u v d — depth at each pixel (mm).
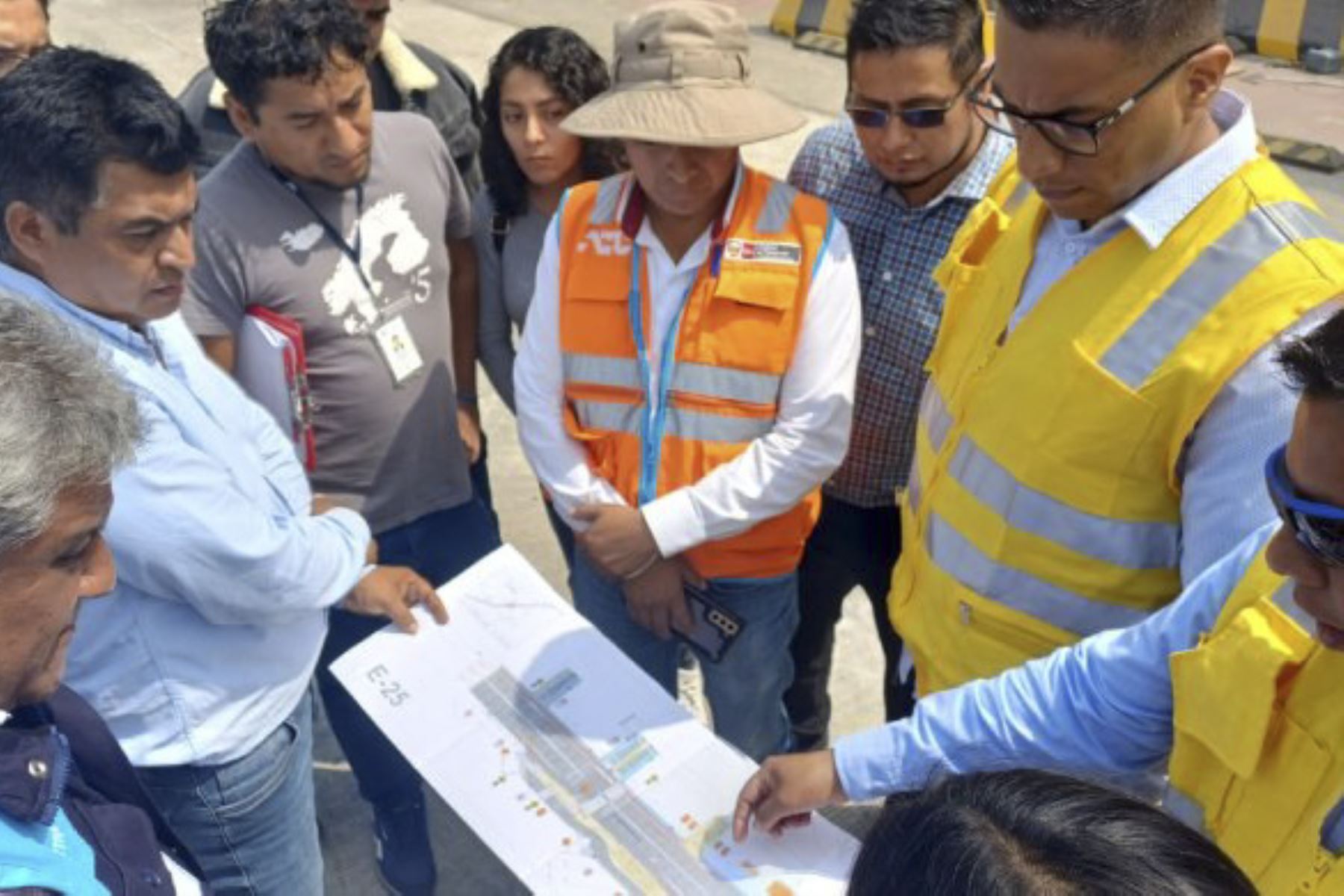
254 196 2342
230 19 2195
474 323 2910
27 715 1387
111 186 1659
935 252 2303
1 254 1756
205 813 1969
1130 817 806
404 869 2754
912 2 2090
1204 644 1347
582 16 9328
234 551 1753
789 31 9000
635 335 2195
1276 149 6684
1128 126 1435
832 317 2150
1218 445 1448
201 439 1808
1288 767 1251
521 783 1821
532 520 3955
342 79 2219
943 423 1896
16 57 2713
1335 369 1014
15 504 1094
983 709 1565
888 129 2193
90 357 1231
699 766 1823
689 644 2359
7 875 1143
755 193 2176
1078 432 1582
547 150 2588
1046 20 1364
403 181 2490
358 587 2119
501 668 2010
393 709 1954
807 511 2375
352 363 2467
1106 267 1582
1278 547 1141
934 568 1893
